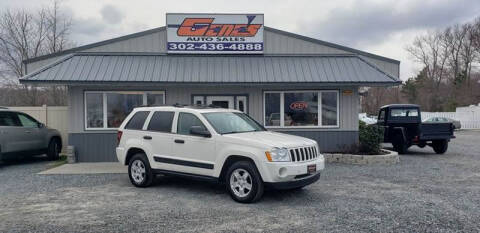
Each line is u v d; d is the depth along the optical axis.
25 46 30.09
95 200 7.10
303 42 13.14
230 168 6.99
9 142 11.23
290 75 12.19
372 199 7.10
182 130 7.76
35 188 8.19
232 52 12.95
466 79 53.94
